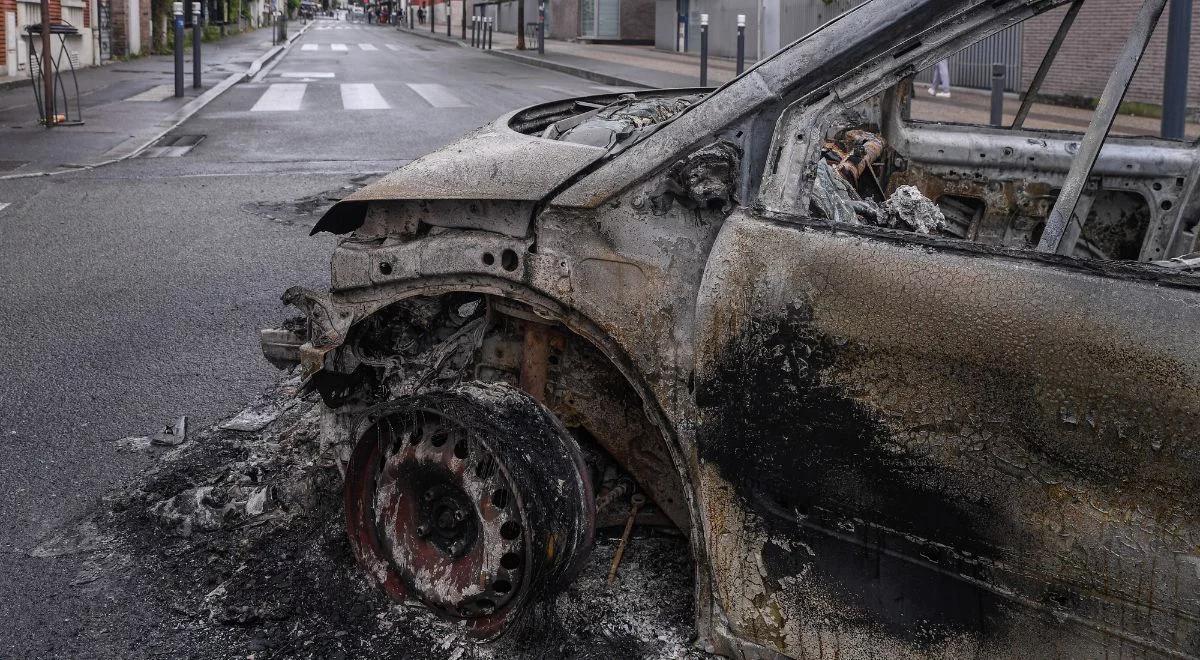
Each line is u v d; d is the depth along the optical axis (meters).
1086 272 1.79
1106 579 1.75
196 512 3.24
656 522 2.85
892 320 1.95
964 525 1.90
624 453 2.67
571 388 2.68
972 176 4.10
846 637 2.07
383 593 2.64
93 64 24.42
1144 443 1.69
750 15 26.16
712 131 2.30
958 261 1.91
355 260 2.73
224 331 5.27
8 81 18.69
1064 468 1.78
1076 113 12.56
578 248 2.40
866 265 2.00
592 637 2.56
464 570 2.42
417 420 2.49
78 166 10.27
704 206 2.25
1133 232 4.00
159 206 8.43
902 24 2.24
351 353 2.91
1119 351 1.72
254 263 6.66
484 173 2.58
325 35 58.69
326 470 3.29
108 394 4.39
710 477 2.22
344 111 15.43
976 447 1.87
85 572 2.95
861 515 2.02
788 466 2.09
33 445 3.86
